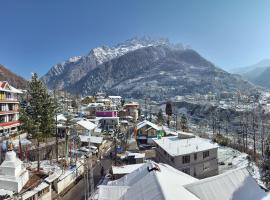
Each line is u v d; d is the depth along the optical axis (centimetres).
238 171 3625
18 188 4472
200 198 3180
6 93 8138
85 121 10544
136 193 3183
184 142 6750
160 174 3359
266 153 6519
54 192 5166
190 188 3247
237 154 8612
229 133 14875
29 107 6034
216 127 17212
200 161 6169
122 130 12125
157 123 15225
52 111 6256
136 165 5978
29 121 5919
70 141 8181
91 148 8256
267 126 13800
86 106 16712
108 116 13112
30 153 6588
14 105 8450
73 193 5391
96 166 7069
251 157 8131
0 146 5916
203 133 13600
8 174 4578
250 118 16700
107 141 10056
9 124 8000
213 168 6412
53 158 6894
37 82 6047
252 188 3472
